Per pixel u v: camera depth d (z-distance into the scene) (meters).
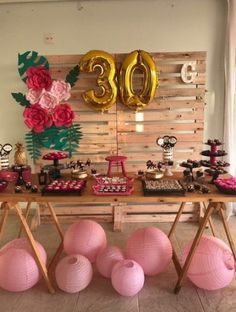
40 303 2.10
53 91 3.05
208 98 3.39
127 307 2.05
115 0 3.18
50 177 2.43
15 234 3.14
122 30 3.24
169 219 3.43
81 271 2.15
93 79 3.15
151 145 3.31
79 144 3.30
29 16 3.23
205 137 3.48
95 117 3.25
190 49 3.28
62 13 3.22
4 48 3.30
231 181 2.13
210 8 3.20
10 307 2.06
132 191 2.13
